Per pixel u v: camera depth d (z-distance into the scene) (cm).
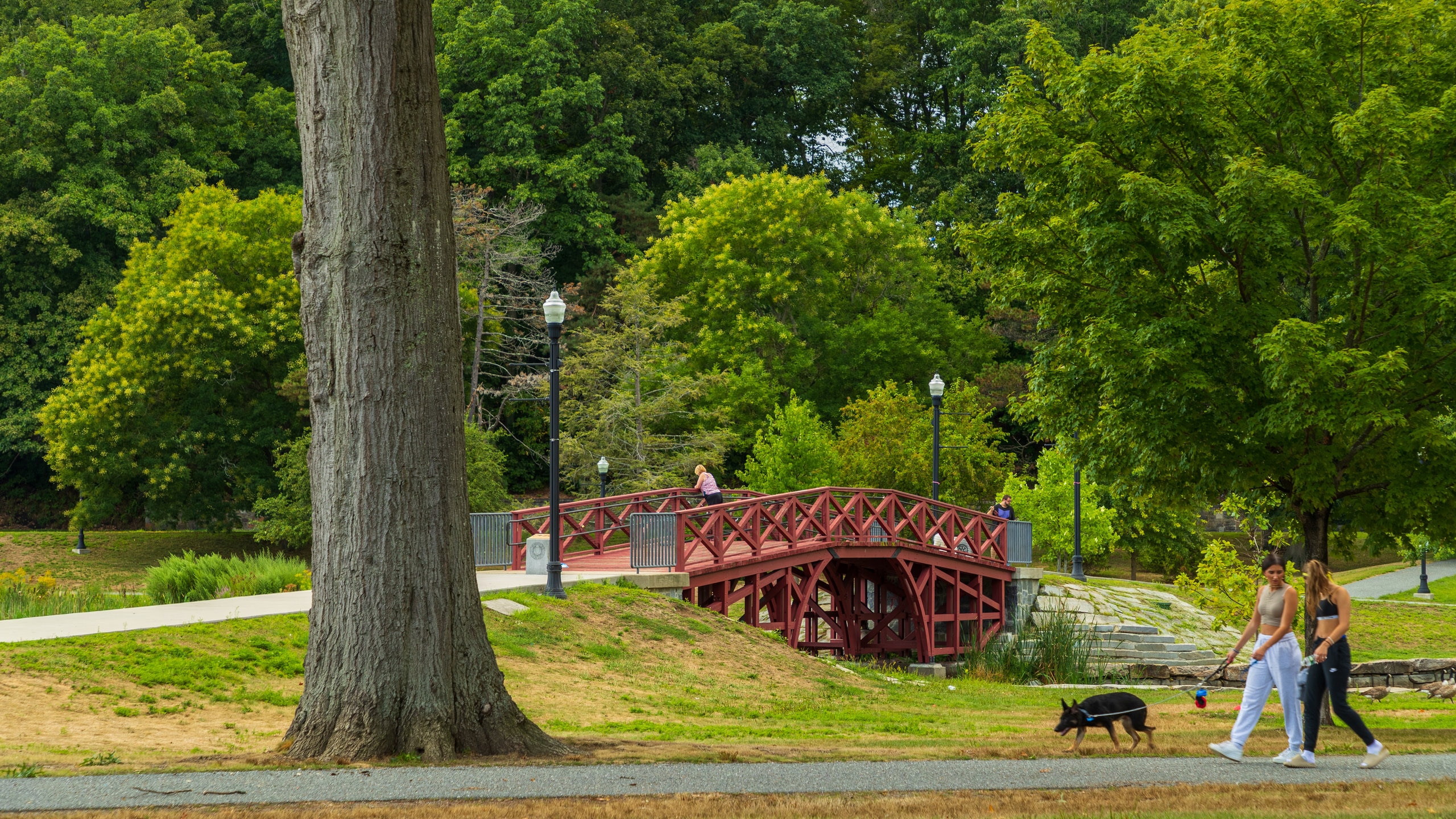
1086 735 1628
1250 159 1661
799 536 3025
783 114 8412
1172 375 1722
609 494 5150
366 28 1254
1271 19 1808
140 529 6506
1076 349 1956
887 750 1340
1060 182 1928
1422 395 1736
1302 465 1708
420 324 1281
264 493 5153
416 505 1266
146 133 6175
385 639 1242
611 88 7288
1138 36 2008
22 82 5919
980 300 7269
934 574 3466
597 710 1770
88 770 1092
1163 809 967
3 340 5925
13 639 1691
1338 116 1697
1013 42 7650
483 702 1285
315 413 1285
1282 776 1158
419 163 1287
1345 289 1767
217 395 5319
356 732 1222
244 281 5425
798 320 6319
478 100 6700
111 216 5856
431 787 1043
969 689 2586
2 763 1109
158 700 1546
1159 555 5456
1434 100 1791
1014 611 3825
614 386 5469
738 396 5603
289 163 7081
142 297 5197
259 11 7544
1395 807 970
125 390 4956
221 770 1115
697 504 3594
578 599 2433
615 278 5788
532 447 6788
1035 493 4881
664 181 7831
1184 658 3662
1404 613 4694
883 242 6462
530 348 6525
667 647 2322
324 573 1268
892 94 8912
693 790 1046
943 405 5319
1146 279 1869
